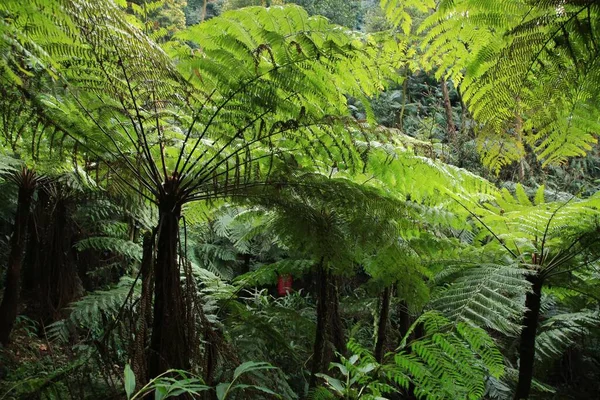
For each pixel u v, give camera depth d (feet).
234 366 6.24
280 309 9.31
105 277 14.71
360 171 7.72
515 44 3.05
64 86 5.09
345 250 6.38
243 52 5.47
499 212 8.30
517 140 4.67
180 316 5.30
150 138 6.64
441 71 4.93
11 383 7.95
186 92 5.61
